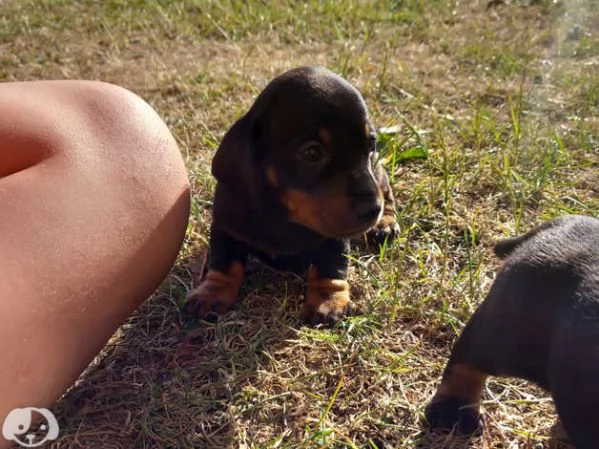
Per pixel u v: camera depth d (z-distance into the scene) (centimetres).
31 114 44
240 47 94
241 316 50
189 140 72
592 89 79
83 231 39
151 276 44
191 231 59
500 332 38
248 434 42
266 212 49
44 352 36
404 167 67
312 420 43
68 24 102
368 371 46
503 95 81
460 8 106
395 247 57
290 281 55
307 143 47
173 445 41
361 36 97
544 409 43
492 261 56
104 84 49
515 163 66
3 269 36
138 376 46
